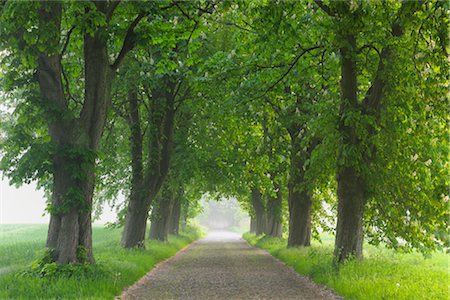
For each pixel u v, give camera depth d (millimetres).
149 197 22594
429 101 12609
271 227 36688
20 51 11789
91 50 13898
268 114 22562
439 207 13094
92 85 13820
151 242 27000
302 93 19234
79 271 12023
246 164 28641
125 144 26172
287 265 19281
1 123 18141
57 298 9586
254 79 16469
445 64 11117
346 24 10422
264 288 12914
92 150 12977
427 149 13375
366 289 10234
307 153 21156
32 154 12281
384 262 14336
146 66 18219
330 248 21328
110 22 13812
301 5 13844
